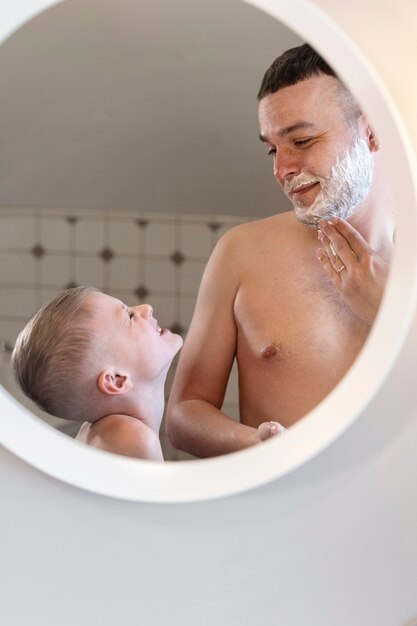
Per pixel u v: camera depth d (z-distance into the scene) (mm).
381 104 625
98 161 1289
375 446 712
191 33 998
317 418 689
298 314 1052
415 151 661
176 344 1116
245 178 1301
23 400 1357
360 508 724
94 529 725
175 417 1087
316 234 1058
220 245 1142
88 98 1172
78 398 1055
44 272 1470
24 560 733
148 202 1358
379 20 647
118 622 743
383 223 976
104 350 1046
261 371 1075
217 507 721
